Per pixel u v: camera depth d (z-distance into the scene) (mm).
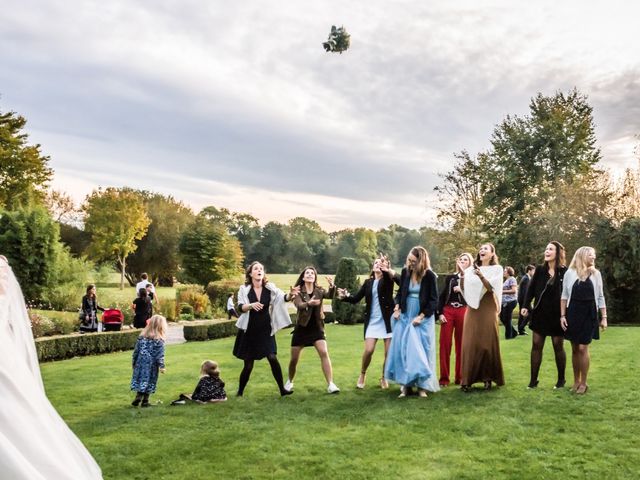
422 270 7707
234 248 58188
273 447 5613
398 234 90125
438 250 36031
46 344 13820
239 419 6766
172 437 6043
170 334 22203
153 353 7711
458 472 4777
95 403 7922
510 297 14883
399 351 7695
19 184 39781
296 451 5473
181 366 11359
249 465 5117
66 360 14008
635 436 5590
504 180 32750
